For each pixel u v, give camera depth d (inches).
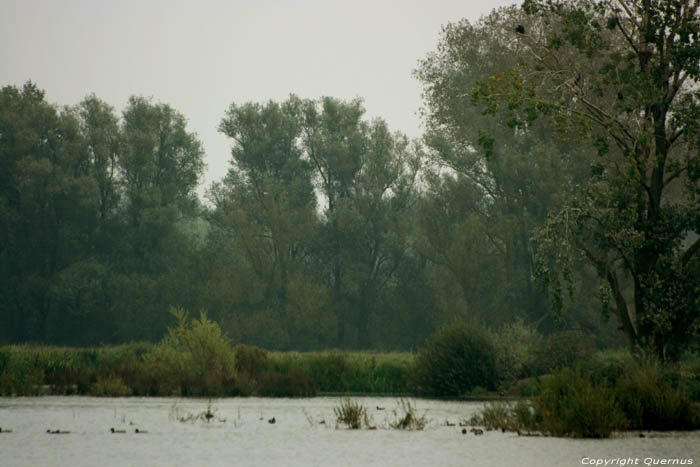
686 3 2728.8
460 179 6003.9
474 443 1307.8
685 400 1611.7
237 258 6628.9
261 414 1803.6
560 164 5113.2
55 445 1259.8
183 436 1387.8
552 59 2903.5
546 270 2768.2
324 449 1232.2
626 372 2172.7
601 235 2736.2
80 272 6392.7
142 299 6486.2
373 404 2182.6
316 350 6471.5
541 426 1507.1
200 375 2556.6
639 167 2667.3
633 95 2726.4
